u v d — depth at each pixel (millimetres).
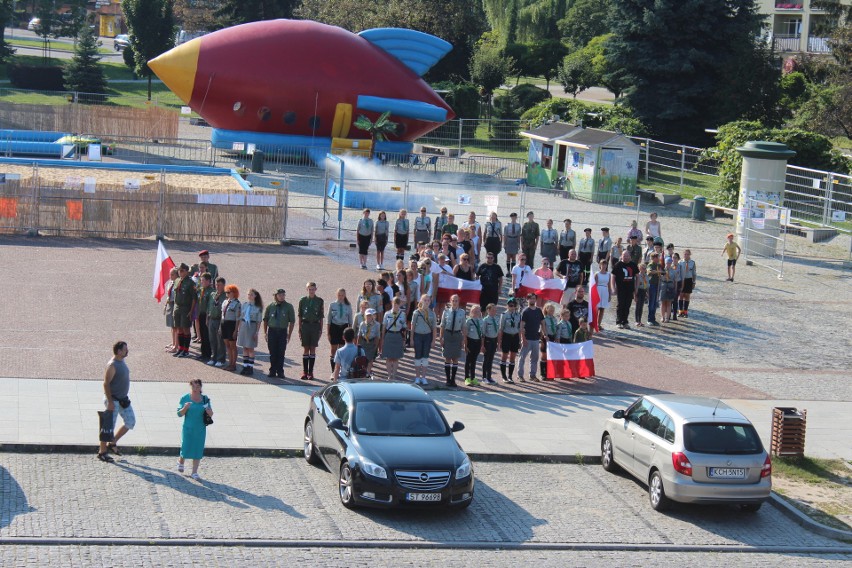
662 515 15086
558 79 83312
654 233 31594
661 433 15281
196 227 32219
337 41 48688
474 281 24375
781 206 36094
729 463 14633
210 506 13945
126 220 31734
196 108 48000
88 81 69062
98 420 16641
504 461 16938
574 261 26438
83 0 90250
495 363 23016
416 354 20375
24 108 51000
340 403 15445
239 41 47281
